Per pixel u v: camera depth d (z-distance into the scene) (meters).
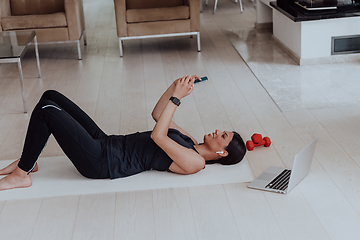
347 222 1.83
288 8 4.17
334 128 2.69
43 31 4.30
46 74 4.03
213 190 2.09
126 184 2.15
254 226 1.84
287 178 2.15
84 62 4.38
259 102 3.17
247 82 3.60
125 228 1.85
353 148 2.44
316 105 3.04
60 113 1.99
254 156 2.41
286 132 2.69
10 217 1.95
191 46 4.78
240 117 2.94
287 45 4.30
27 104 3.32
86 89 3.62
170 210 1.96
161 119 2.00
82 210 1.98
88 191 2.11
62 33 4.34
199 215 1.92
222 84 3.58
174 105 2.02
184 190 2.10
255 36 5.00
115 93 3.50
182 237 1.79
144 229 1.84
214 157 2.22
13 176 2.12
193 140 2.32
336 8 3.91
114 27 5.79
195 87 3.54
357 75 3.58
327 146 2.48
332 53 3.93
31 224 1.90
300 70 3.80
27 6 4.65
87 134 2.06
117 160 2.11
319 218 1.87
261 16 5.26
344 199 1.98
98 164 2.09
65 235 1.83
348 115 2.85
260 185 2.10
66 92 3.57
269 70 3.84
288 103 3.11
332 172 2.21
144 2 4.77
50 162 2.38
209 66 4.07
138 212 1.95
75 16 4.30
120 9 4.36
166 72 3.97
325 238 1.75
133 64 4.25
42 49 4.90
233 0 7.04
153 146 2.12
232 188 2.10
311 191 2.05
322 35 3.86
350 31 3.86
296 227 1.82
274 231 1.80
